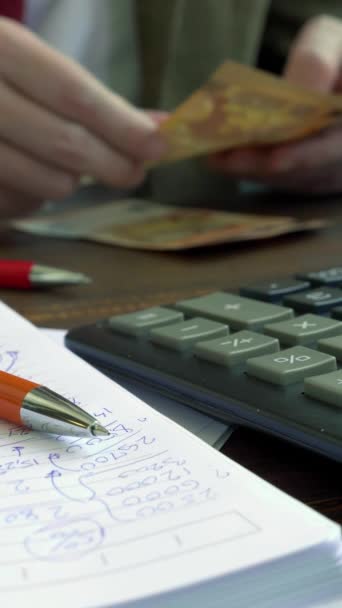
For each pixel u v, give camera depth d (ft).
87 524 0.59
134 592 0.48
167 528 0.57
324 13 3.67
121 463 0.70
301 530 0.55
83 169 2.26
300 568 0.53
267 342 0.96
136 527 0.58
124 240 2.09
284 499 0.60
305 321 1.04
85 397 0.86
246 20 3.45
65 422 0.74
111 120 2.14
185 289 1.59
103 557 0.53
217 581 0.50
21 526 0.59
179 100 3.53
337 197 2.89
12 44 2.11
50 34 3.33
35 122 2.16
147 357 0.99
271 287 1.25
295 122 2.28
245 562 0.51
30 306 1.49
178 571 0.50
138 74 3.63
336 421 0.75
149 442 0.74
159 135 2.10
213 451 0.71
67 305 1.50
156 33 3.48
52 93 2.12
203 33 3.47
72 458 0.72
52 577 0.51
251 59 3.52
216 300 1.19
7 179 2.30
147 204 2.77
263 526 0.56
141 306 1.47
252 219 2.27
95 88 2.13
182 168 3.55
